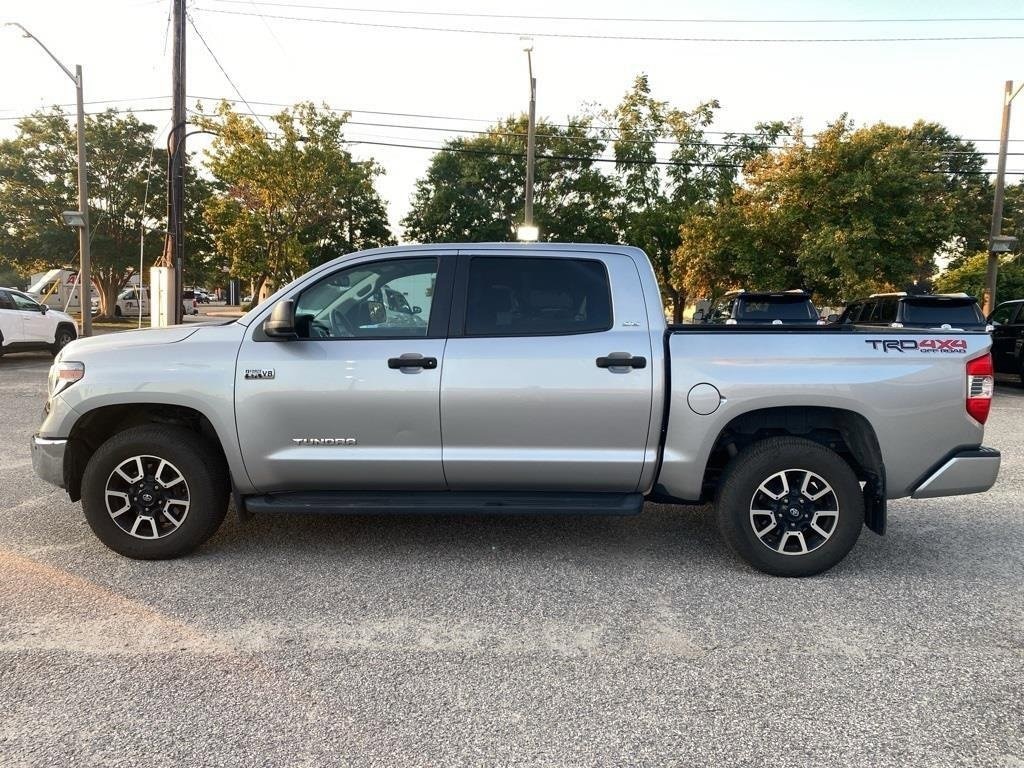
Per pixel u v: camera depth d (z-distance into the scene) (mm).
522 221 28828
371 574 4133
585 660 3152
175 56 17609
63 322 17156
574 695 2865
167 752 2477
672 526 5102
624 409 4016
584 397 4004
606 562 4355
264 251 26203
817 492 4082
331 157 24734
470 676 3012
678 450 4055
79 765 2398
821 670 3072
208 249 40219
